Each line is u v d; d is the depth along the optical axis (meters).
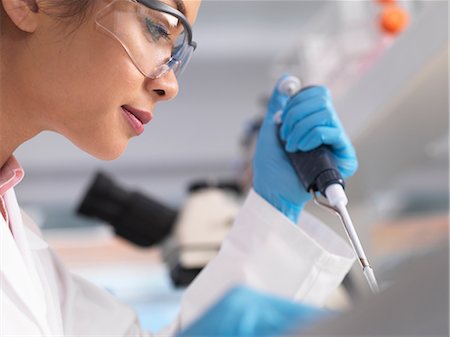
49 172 5.21
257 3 4.77
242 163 2.89
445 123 2.39
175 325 1.47
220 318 0.59
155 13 1.23
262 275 1.40
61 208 5.34
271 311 0.60
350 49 2.64
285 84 1.63
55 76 1.22
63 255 4.51
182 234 2.66
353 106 2.49
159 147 5.26
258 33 4.92
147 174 5.39
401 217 5.52
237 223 1.48
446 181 5.55
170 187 5.45
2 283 1.23
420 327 0.54
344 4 2.74
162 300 4.53
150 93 1.28
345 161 1.46
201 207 2.71
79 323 1.50
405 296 0.54
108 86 1.21
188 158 5.32
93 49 1.21
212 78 5.11
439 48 1.95
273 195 1.50
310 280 1.42
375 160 2.69
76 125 1.26
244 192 2.86
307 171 1.41
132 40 1.21
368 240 3.03
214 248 2.64
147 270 4.55
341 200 1.33
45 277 1.44
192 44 1.37
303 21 4.89
